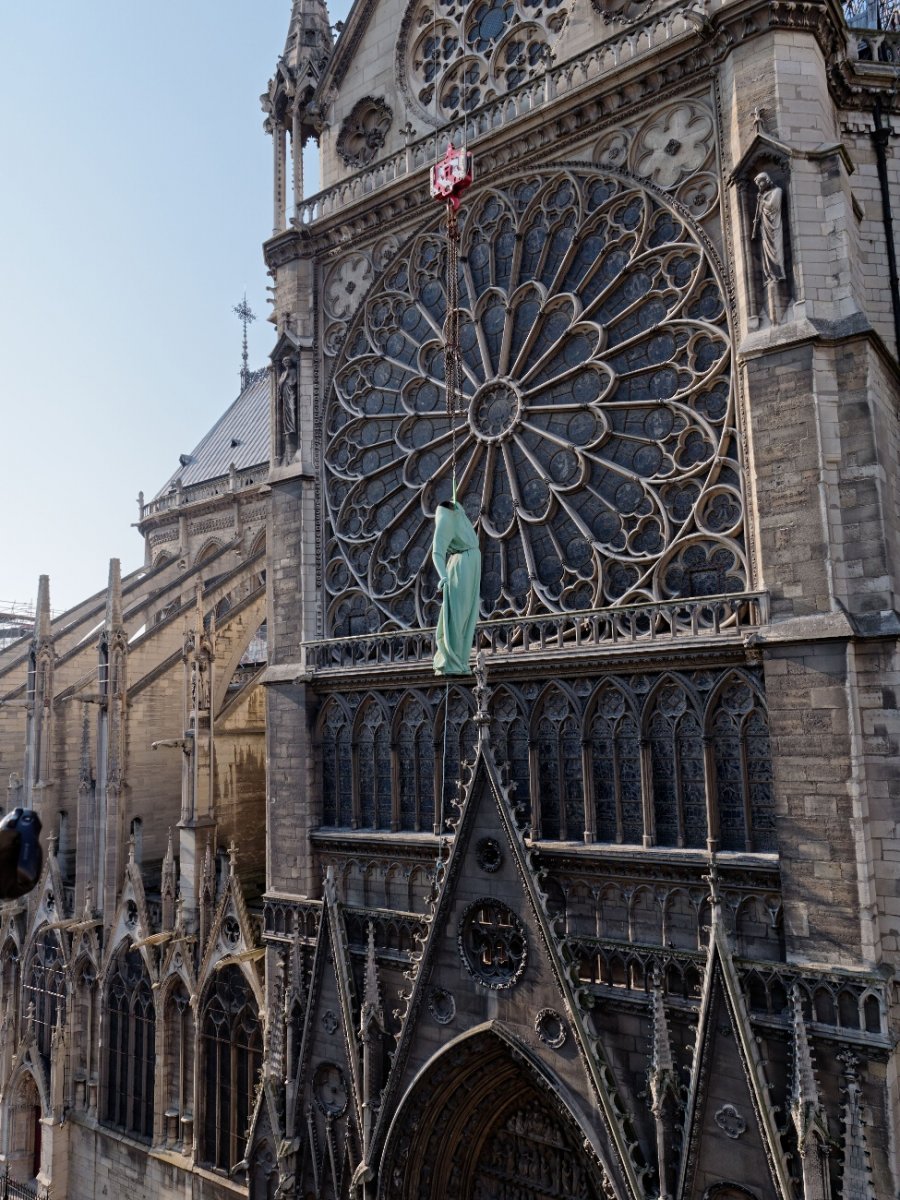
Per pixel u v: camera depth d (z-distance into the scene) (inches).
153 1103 1330.0
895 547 826.8
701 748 856.3
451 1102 960.3
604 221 1010.7
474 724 1019.3
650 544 936.9
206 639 1393.9
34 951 1615.4
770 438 826.8
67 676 1813.5
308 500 1230.9
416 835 1047.0
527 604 1017.5
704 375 909.2
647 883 872.3
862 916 732.0
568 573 987.3
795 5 869.2
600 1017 874.8
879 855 750.5
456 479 1087.6
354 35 1300.4
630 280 991.0
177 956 1314.0
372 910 1061.1
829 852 754.2
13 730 1929.1
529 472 1048.8
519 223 1071.6
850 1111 695.7
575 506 999.0
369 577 1161.4
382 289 1206.9
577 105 1018.1
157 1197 1289.4
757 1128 735.7
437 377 1141.7
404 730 1093.8
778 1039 759.7
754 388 840.9
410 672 1066.1
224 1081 1237.1
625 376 972.6
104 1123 1405.0
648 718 890.7
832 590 777.6
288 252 1286.9
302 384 1253.1
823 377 811.4
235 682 1723.7
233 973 1242.6
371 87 1283.2
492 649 1015.0
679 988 830.5
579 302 1019.9
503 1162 975.6
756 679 825.5
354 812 1120.8
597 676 927.7
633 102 984.9
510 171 1085.8
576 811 939.3
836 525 794.2
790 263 836.6
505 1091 962.1
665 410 948.0
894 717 753.6
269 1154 1083.3
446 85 1205.1
